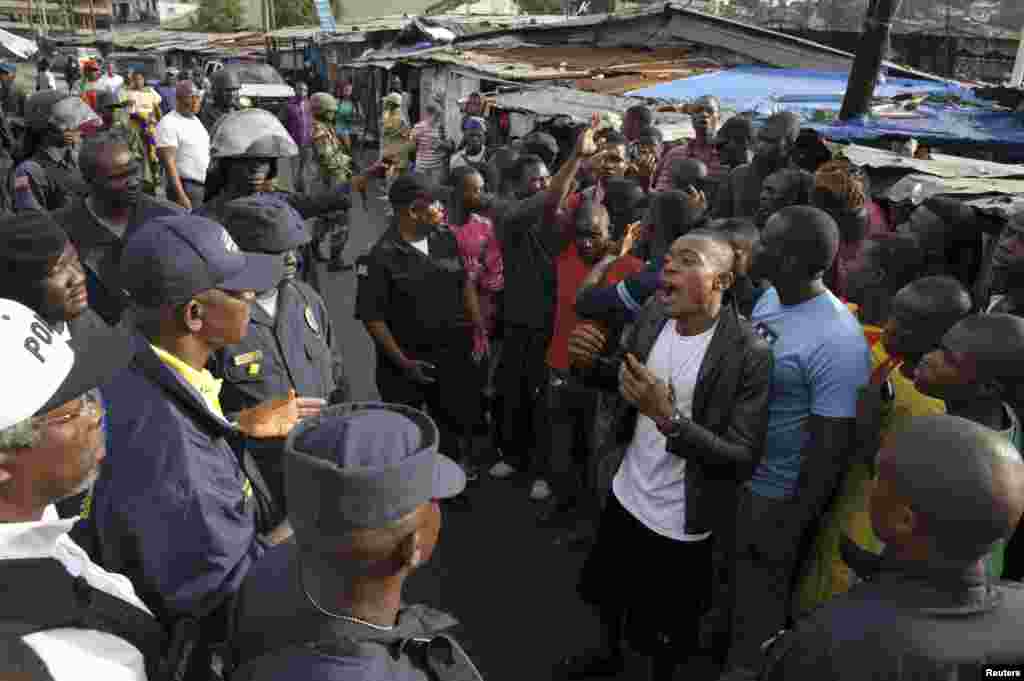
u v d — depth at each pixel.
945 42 16.62
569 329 4.45
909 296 2.60
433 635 1.40
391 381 4.54
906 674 1.47
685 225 3.85
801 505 2.89
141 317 2.03
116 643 1.44
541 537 4.56
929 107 7.98
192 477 1.83
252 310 2.85
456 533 4.58
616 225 5.29
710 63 13.27
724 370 2.78
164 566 1.80
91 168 3.92
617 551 3.12
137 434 1.81
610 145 5.96
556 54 14.55
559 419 4.56
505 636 3.72
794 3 16.95
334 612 1.34
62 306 2.87
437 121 13.03
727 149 6.70
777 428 2.95
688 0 15.40
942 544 1.49
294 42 32.72
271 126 4.17
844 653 1.53
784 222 2.83
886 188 4.99
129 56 36.75
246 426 2.21
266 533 2.30
